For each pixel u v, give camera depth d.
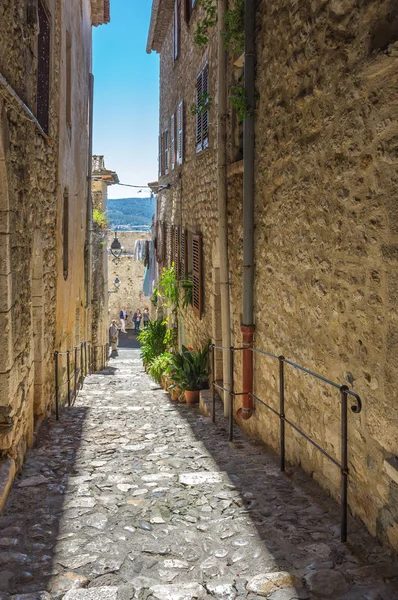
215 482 4.29
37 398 6.38
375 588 2.66
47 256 6.91
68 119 9.25
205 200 8.48
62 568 2.97
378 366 3.08
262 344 5.38
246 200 5.46
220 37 6.46
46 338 6.80
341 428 3.46
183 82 10.88
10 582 2.83
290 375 4.58
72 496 4.04
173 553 3.14
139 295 28.72
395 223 2.86
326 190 3.72
